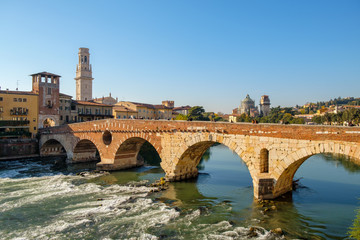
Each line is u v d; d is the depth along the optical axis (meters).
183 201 39.94
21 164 73.50
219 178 53.34
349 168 60.28
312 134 32.62
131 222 32.66
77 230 30.88
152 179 54.09
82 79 159.50
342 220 32.09
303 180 49.00
